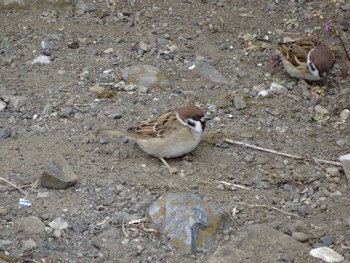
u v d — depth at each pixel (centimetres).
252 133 1205
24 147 1147
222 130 1210
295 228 985
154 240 956
